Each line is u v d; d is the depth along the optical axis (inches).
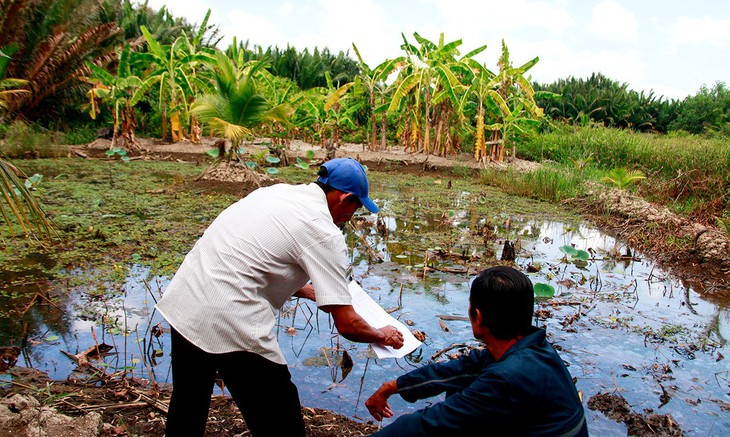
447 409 64.7
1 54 195.2
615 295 222.4
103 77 661.9
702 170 443.2
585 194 449.4
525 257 275.3
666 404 137.5
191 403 81.0
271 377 79.7
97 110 725.3
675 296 225.1
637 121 1176.8
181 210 352.5
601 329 185.2
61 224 293.3
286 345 161.9
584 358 161.8
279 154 632.4
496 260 265.3
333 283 78.7
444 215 363.9
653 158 562.6
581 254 262.2
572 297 218.2
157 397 125.6
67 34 697.6
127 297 193.6
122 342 157.9
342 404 132.1
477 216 385.4
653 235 322.0
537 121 698.2
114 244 261.3
